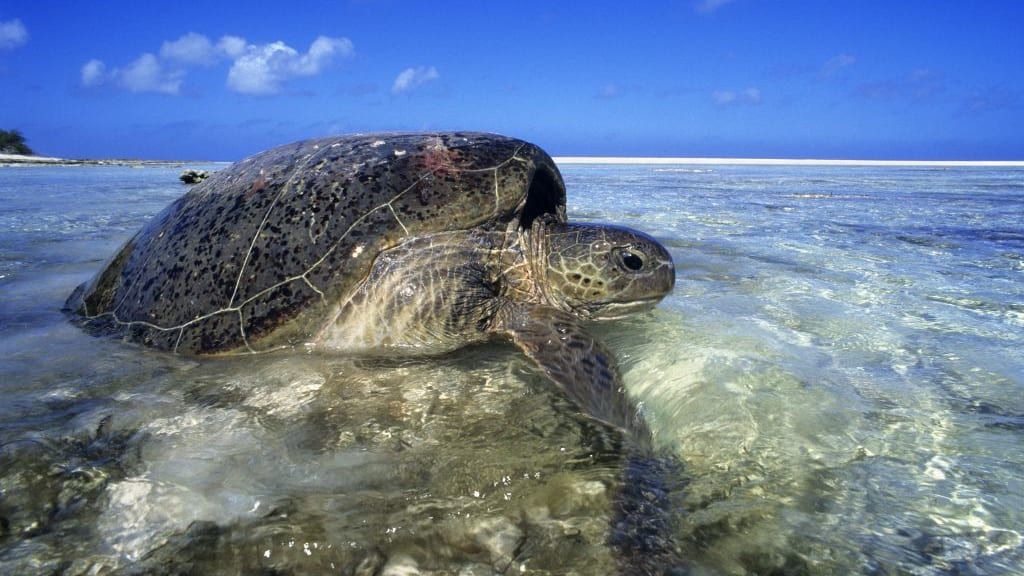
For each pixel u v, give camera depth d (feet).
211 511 1.60
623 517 1.61
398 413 2.06
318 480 1.72
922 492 1.70
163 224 3.02
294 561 1.46
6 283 3.77
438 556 1.48
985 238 5.48
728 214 7.47
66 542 1.50
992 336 2.80
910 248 4.97
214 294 2.60
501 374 2.32
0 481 1.67
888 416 2.08
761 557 1.49
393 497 1.66
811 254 4.70
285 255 2.56
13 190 11.73
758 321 3.00
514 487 1.70
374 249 2.53
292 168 2.82
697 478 1.77
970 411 2.12
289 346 2.50
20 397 2.16
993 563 1.46
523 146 2.98
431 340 2.51
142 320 2.73
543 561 1.47
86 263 4.39
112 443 1.87
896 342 2.73
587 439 1.92
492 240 2.72
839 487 1.72
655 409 2.15
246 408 2.09
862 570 1.44
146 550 1.48
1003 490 1.70
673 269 2.81
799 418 2.06
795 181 16.16
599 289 2.73
